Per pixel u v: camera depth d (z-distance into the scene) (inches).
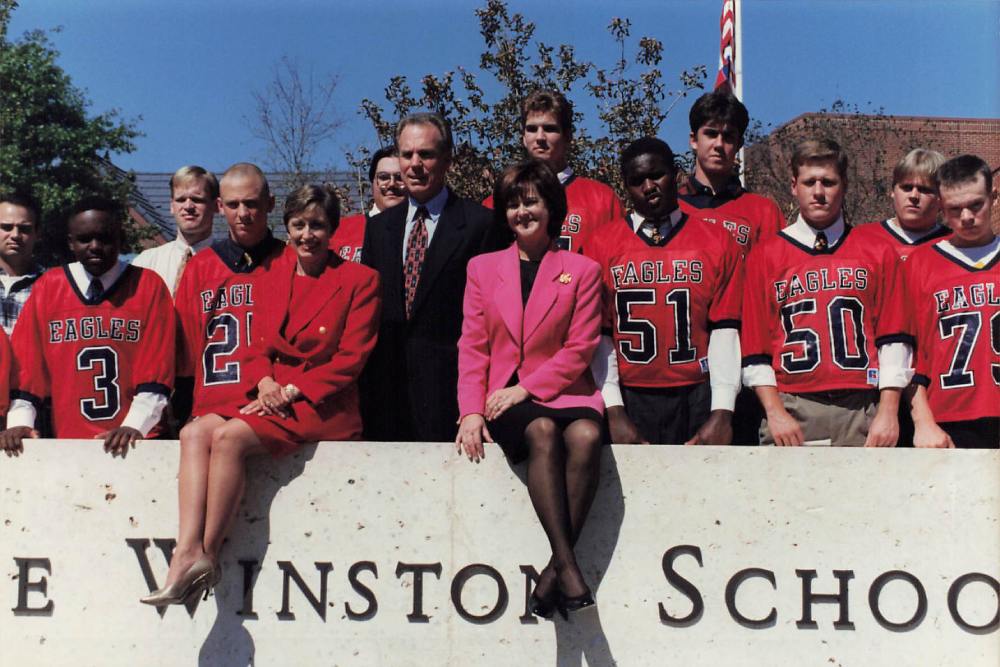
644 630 165.8
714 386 174.6
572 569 152.4
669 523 166.2
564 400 163.2
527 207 165.6
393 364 182.2
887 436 168.1
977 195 172.9
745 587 165.6
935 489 164.9
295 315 171.6
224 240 187.0
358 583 168.1
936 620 164.4
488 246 181.8
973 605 164.1
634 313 178.2
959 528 164.6
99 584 171.0
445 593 167.5
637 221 183.2
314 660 168.2
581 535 166.7
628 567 166.2
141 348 179.0
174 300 193.6
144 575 170.4
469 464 167.5
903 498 165.0
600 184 204.1
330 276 172.6
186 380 192.1
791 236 177.6
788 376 174.6
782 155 661.9
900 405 184.9
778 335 176.1
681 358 177.0
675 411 177.5
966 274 174.4
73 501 171.8
